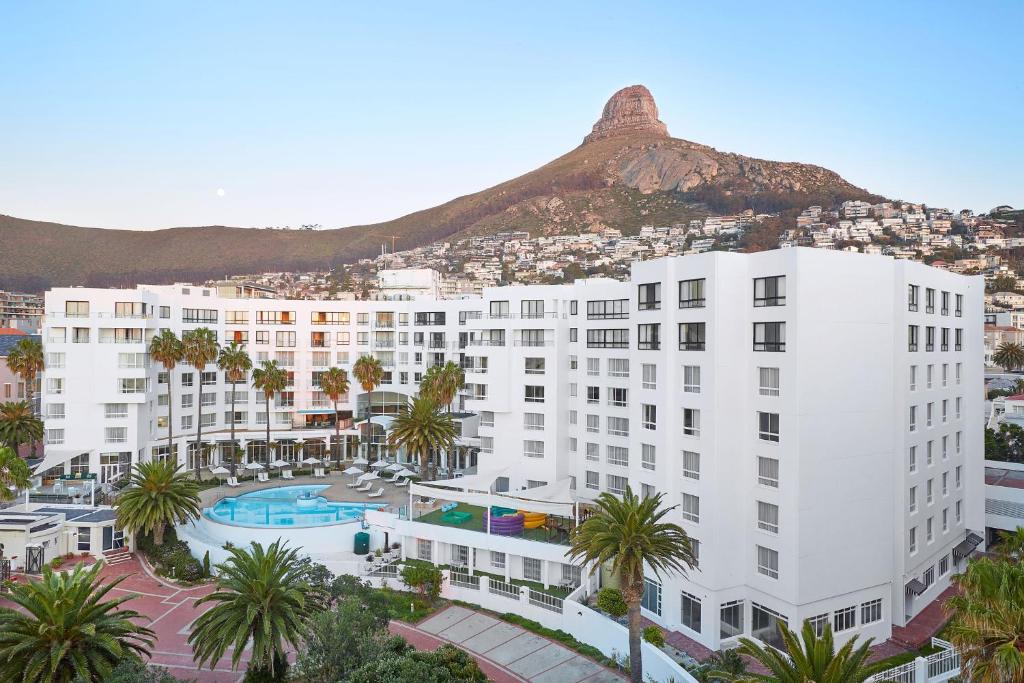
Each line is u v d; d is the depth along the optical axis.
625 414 62.12
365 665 30.09
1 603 46.69
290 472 87.56
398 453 95.12
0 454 57.06
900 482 46.84
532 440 70.50
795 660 25.22
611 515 38.19
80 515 61.69
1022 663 23.06
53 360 80.12
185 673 39.69
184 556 56.09
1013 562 34.75
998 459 75.44
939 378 52.28
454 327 95.88
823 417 42.62
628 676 40.38
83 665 29.92
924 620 48.16
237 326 97.25
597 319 65.56
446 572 52.81
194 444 91.12
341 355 101.00
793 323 41.84
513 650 44.31
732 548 44.25
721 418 43.91
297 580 40.25
